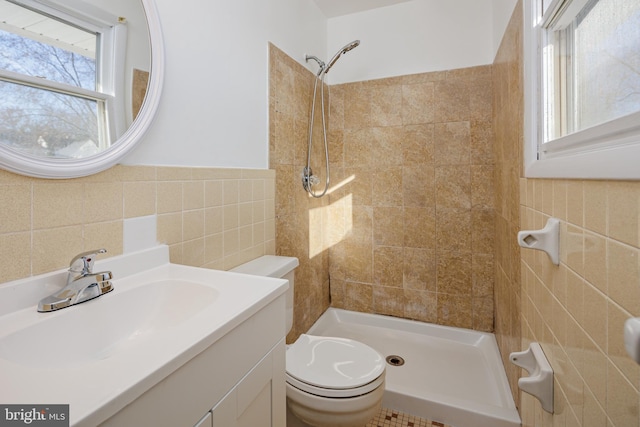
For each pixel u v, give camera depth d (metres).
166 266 0.99
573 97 0.82
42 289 0.70
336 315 2.32
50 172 0.71
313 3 2.11
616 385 0.53
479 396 1.53
